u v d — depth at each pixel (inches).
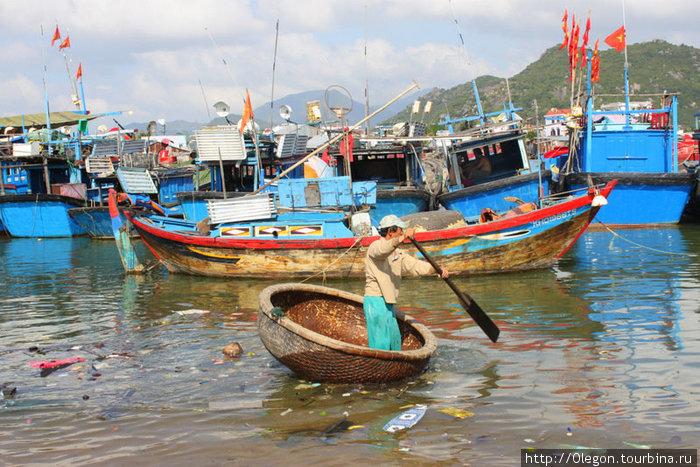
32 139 1130.7
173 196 1032.8
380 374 244.4
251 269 519.2
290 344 253.3
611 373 250.8
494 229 487.8
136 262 579.8
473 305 270.8
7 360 297.0
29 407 232.2
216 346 311.0
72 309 418.3
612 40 852.0
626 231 789.9
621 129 824.9
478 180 807.7
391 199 768.3
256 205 531.8
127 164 1021.2
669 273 480.1
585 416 208.8
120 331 350.3
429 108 830.5
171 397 239.9
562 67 4960.6
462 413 215.5
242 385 252.2
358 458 183.5
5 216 997.8
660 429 197.0
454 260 497.0
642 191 794.8
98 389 250.5
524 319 350.6
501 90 4830.2
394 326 266.1
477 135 784.3
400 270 265.7
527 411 215.0
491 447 188.2
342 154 731.4
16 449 196.4
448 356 282.7
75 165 1072.8
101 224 956.0
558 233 491.8
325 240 495.5
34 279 559.2
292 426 209.3
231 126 822.5
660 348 283.4
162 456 188.9
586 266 531.2
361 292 453.7
